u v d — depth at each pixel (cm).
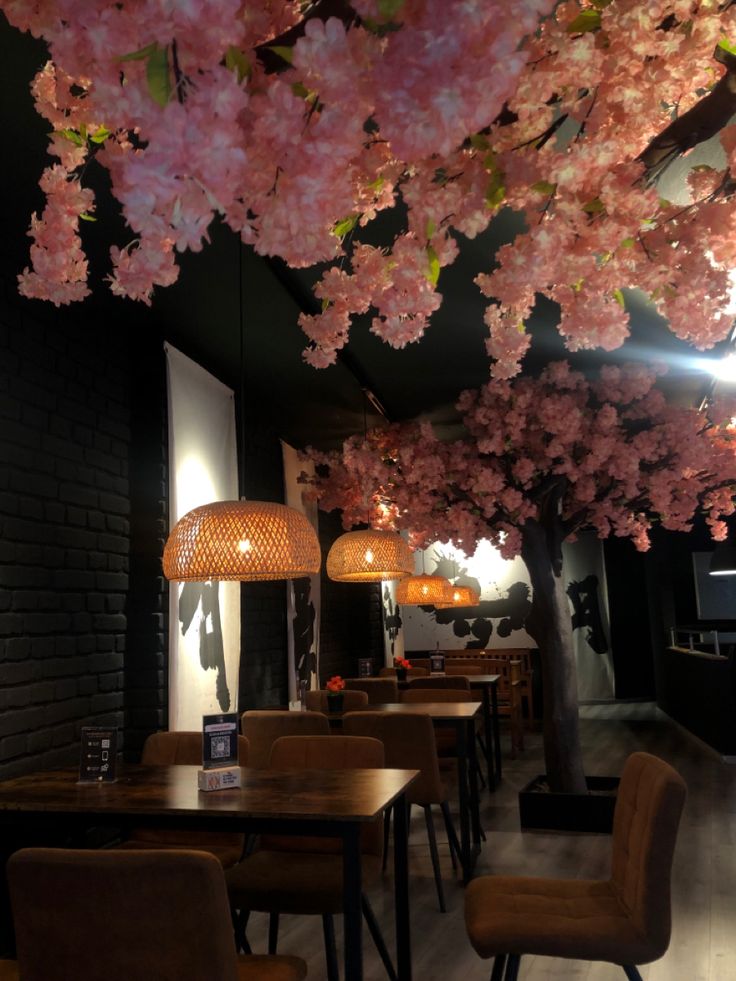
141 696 406
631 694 1201
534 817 488
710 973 280
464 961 296
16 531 325
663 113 120
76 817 226
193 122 62
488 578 1031
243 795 234
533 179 96
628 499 494
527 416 485
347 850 206
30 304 346
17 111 242
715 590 1223
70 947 152
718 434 481
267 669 603
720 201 119
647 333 429
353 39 74
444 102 63
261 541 288
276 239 77
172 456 428
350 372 507
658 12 92
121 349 426
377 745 297
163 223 66
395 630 917
